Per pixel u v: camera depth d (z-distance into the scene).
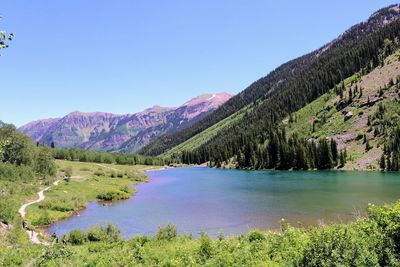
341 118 183.25
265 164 173.00
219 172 165.00
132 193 91.81
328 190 76.94
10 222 44.91
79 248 30.14
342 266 13.57
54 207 64.69
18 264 24.66
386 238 14.80
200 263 19.50
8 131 94.06
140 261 22.98
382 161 122.88
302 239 19.89
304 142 162.62
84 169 142.12
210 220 52.19
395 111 157.25
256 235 25.31
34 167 99.75
